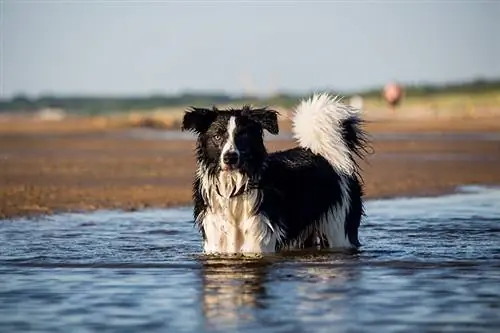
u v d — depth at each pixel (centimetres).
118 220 1995
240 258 1462
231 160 1438
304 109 1617
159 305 1129
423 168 3250
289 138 4853
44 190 2542
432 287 1226
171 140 5209
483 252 1522
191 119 1487
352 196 1617
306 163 1575
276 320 1050
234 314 1079
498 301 1145
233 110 1488
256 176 1488
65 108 12238
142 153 4041
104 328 1024
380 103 10869
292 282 1263
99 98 13062
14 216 2059
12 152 4184
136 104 12419
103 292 1207
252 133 1473
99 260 1456
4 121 8969
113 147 4556
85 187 2620
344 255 1496
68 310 1108
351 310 1095
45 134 6244
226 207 1498
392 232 1777
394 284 1246
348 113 1636
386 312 1086
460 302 1138
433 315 1073
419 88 12000
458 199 2417
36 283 1269
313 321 1045
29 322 1052
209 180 1497
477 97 11450
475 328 1019
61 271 1360
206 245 1530
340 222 1592
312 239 1585
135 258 1475
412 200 2398
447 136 5591
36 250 1566
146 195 2447
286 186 1536
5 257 1490
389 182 2805
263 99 9931
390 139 5197
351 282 1259
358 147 1659
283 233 1523
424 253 1513
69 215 2081
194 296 1178
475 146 4509
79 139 5438
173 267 1387
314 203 1563
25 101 12588
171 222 1958
